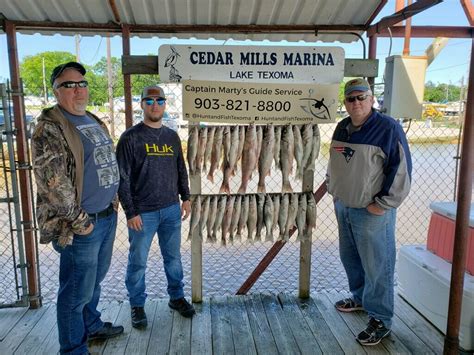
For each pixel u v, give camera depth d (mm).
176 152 2791
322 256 4480
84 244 2148
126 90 2912
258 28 2918
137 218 2646
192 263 3074
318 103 2947
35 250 2994
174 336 2670
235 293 3424
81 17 2779
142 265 2734
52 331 2725
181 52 2844
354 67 2928
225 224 2961
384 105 2920
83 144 2096
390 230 2529
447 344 2268
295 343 2598
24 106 2828
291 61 2896
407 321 2850
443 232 2953
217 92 2902
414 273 3008
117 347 2543
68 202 1959
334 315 2949
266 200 2957
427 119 6551
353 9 2791
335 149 2617
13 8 2648
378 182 2447
